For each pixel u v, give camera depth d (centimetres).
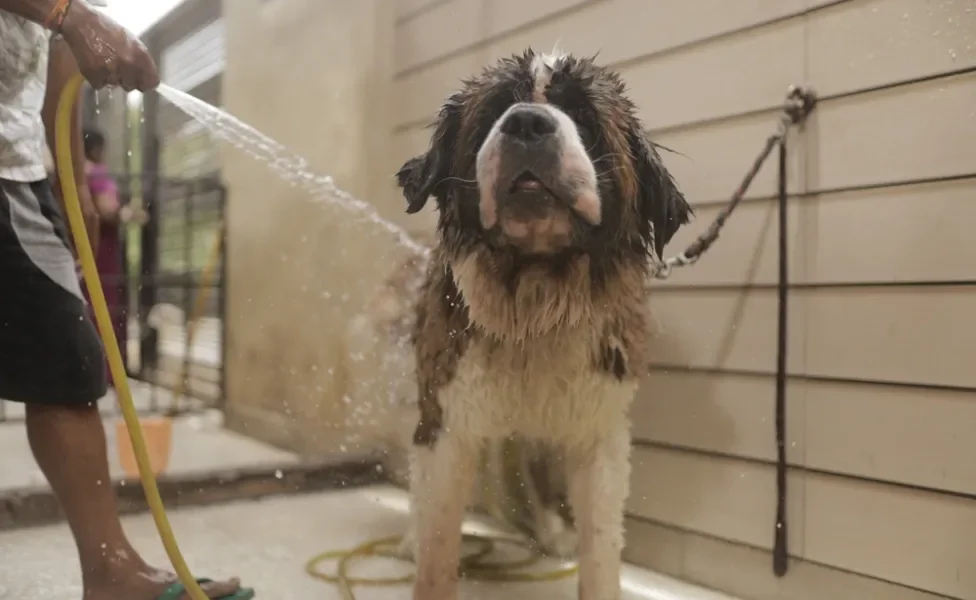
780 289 152
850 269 143
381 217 240
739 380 161
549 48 187
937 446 131
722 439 163
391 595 147
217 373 334
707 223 167
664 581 168
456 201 133
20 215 130
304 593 148
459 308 137
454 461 139
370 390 220
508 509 170
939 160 130
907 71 134
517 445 160
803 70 149
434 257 151
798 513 151
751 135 158
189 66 290
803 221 150
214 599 138
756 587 158
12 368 129
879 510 139
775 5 153
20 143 131
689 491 169
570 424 138
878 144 138
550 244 124
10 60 128
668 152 171
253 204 317
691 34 168
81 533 135
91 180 294
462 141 132
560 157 115
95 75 118
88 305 160
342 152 267
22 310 129
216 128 315
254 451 261
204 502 206
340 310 249
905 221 135
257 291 310
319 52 280
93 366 137
